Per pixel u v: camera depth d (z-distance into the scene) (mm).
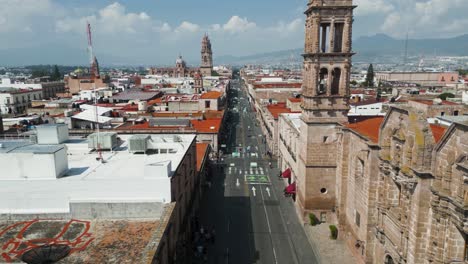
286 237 53688
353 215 46844
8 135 59875
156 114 109125
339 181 52281
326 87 53781
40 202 34781
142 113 106875
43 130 45625
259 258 47719
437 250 27922
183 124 85312
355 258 45844
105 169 39906
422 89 185500
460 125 24906
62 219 32750
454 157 25891
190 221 52219
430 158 28594
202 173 70812
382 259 38219
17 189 35094
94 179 35500
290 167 73000
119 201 33125
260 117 154500
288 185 74312
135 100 138625
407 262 31578
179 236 41844
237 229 56469
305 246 50781
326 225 56094
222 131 120812
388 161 35656
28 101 160625
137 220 32625
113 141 48469
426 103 80562
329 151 54375
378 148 38750
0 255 26906
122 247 27891
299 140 61281
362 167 44031
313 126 53781
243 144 120000
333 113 53219
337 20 50375
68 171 39156
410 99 104312
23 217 32656
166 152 47906
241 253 49062
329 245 50406
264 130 131250
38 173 36125
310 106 52875
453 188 26203
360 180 43562
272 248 50406
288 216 61375
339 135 52281
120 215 32875
